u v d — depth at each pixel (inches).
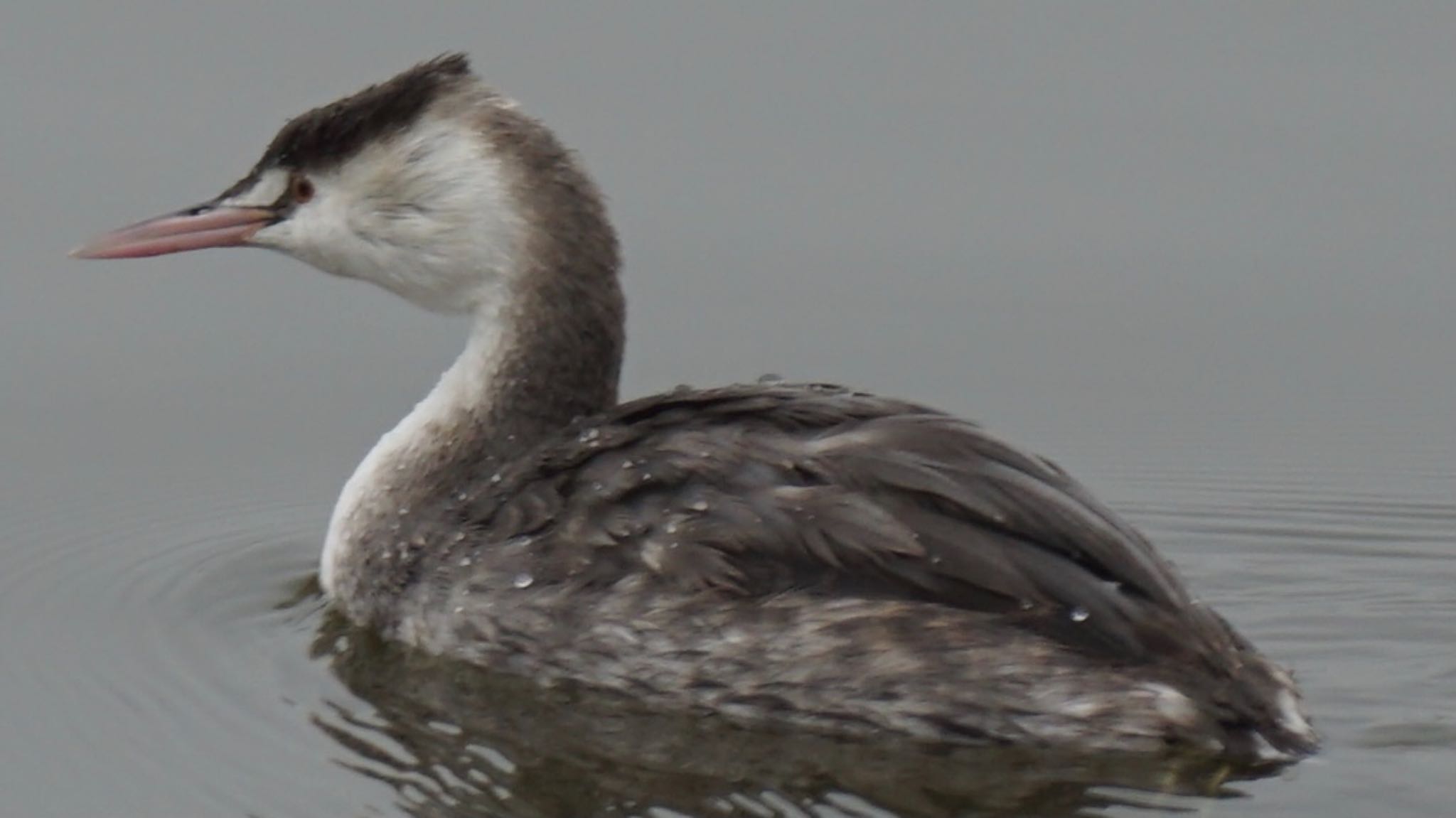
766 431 507.5
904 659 474.0
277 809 462.6
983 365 748.6
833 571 483.8
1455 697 504.4
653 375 737.6
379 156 575.5
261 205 590.9
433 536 541.0
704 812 458.0
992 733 470.9
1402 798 447.5
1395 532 627.2
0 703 518.3
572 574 507.5
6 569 604.7
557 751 486.6
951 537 478.6
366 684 522.9
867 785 465.4
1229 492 658.8
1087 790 457.1
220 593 585.6
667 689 496.4
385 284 587.2
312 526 640.4
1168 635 468.8
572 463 522.9
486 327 575.2
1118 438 697.6
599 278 570.9
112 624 564.7
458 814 459.8
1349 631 553.0
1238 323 777.6
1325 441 693.9
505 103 578.2
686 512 497.7
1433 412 713.6
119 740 497.4
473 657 522.6
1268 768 460.8
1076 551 476.4
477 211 569.3
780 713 487.2
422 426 571.2
